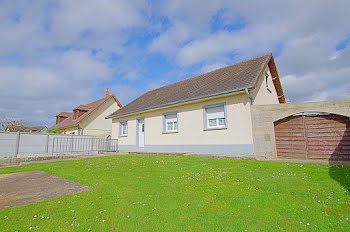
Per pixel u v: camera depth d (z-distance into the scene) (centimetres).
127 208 336
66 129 2642
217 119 1134
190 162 824
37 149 1461
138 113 1673
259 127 941
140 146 1669
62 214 314
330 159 799
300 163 746
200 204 352
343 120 791
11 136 1338
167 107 1396
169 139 1381
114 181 531
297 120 883
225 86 1106
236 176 555
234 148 1016
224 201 366
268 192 414
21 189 468
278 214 307
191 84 1562
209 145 1129
